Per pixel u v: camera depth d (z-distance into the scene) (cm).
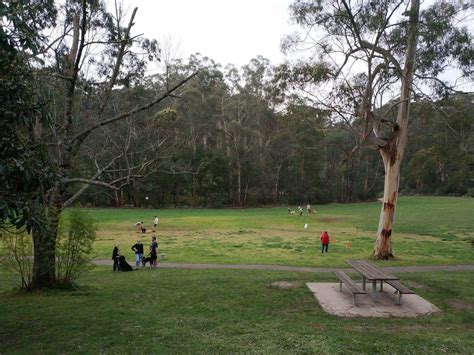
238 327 895
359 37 1909
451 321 967
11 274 1369
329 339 807
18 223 631
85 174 4022
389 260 2127
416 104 2244
